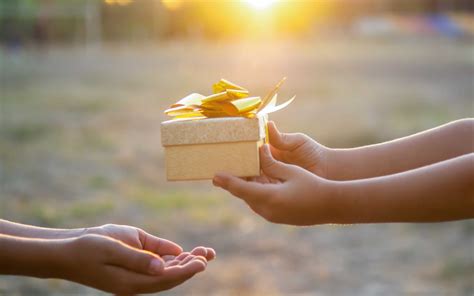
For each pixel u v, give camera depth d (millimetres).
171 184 6918
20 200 5988
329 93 14172
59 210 5758
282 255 4781
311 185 1171
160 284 1115
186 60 22969
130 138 9422
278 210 1178
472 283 4172
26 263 1124
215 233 5281
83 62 22297
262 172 1221
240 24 37469
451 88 15039
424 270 4469
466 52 26703
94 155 8180
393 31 38500
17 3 29562
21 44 29672
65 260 1111
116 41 34062
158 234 5230
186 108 1221
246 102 1188
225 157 1184
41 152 8180
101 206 5938
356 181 1189
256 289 4133
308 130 9633
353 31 40375
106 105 12484
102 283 1118
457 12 41625
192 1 35781
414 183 1181
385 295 4027
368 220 1211
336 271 4473
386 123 10297
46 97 13328
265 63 21656
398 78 17250
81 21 32281
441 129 1430
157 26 35219
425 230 5352
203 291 4055
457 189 1179
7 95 13461
